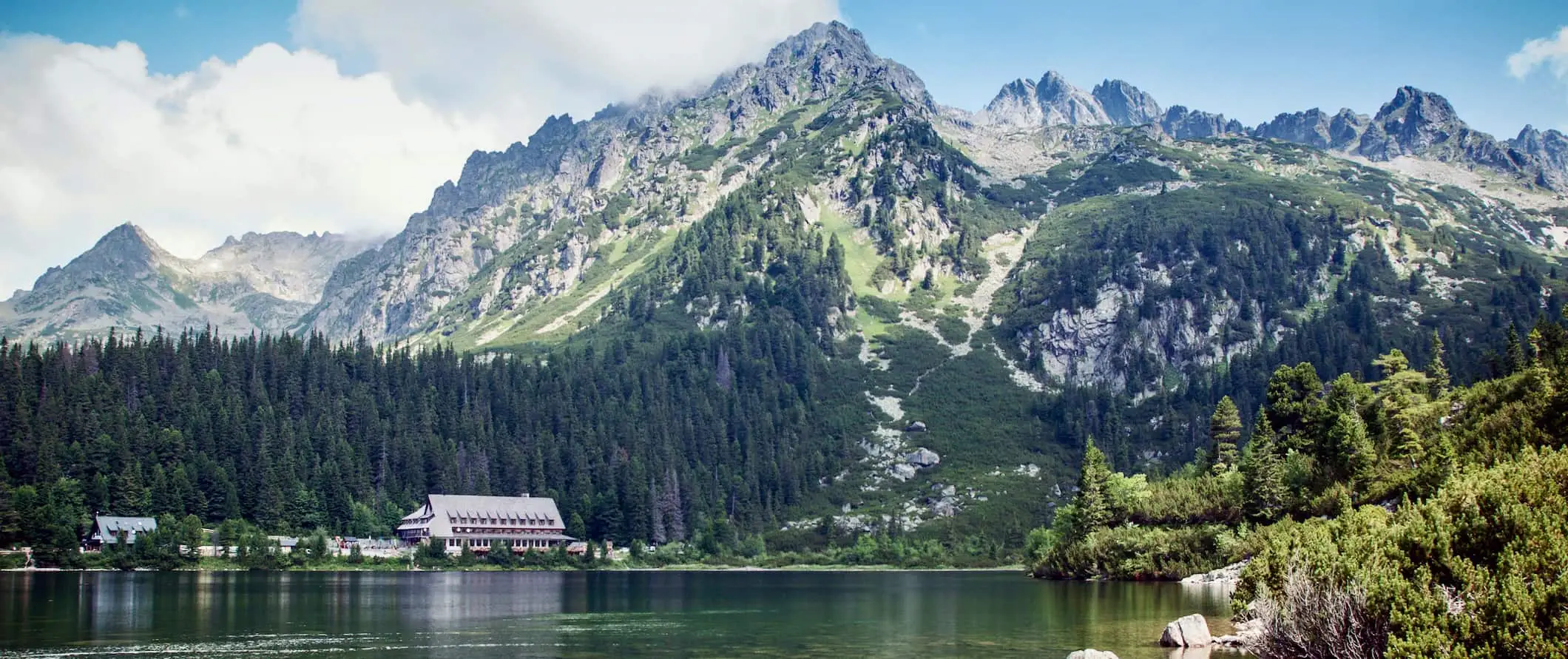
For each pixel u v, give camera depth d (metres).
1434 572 69.50
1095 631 110.38
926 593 171.88
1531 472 75.69
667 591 182.38
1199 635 96.38
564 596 167.25
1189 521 191.88
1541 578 62.53
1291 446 194.75
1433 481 138.38
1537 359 199.62
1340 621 66.56
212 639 106.75
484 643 105.44
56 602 142.25
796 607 146.75
